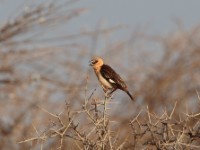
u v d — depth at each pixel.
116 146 8.79
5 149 14.77
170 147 8.48
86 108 8.48
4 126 15.02
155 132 8.50
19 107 15.32
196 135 8.48
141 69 18.38
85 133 8.50
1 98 15.55
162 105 17.53
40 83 15.57
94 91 8.51
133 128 8.55
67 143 10.16
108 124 8.46
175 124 8.46
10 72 15.43
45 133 8.27
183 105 15.20
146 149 8.61
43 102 15.02
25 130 14.55
